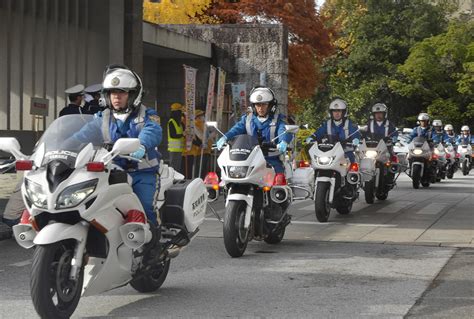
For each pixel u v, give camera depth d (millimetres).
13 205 11219
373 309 7875
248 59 29797
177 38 26531
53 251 6754
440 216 15969
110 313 7664
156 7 32594
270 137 11750
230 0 34406
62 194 6688
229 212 10641
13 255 10945
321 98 52969
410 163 24547
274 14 32000
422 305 8055
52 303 6750
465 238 12773
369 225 14398
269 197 11453
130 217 7301
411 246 11945
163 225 8516
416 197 20641
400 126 53219
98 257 7184
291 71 32469
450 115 50094
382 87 52406
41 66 19047
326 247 11852
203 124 22062
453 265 10359
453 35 49375
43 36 19062
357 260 10703
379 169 18656
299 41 32594
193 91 20688
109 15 20359
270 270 9953
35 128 18844
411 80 50938
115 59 20625
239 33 29859
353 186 15734
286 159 12688
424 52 49469
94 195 6816
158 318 7484
